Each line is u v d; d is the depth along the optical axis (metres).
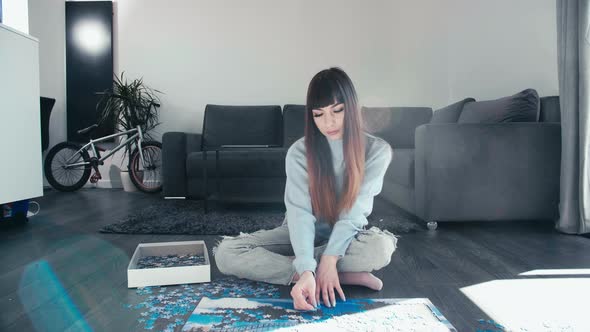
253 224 2.27
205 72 4.05
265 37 4.02
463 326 1.00
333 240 1.14
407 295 1.21
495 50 3.57
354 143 1.12
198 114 4.06
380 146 1.24
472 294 1.22
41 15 4.08
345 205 1.18
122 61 4.07
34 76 2.32
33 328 0.99
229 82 4.04
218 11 4.02
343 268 1.23
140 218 2.43
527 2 3.40
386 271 1.46
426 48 3.87
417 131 2.28
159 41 4.05
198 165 3.06
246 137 3.65
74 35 4.06
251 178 3.02
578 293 1.23
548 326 0.99
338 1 3.96
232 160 2.97
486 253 1.71
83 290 1.25
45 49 4.10
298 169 1.20
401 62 3.92
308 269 1.08
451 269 1.49
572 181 2.08
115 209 2.84
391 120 3.65
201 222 2.32
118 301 1.16
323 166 1.17
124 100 3.75
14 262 1.57
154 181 3.77
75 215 2.61
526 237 2.03
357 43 3.96
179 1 4.03
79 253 1.71
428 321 1.00
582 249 1.78
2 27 2.06
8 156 2.12
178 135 3.20
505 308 1.11
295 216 1.16
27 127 2.27
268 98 4.04
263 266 1.24
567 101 2.09
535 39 3.39
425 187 2.19
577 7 2.07
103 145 4.09
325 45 3.99
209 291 1.22
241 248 1.30
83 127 4.09
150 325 0.99
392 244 1.22
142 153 3.70
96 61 4.06
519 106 2.33
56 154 4.06
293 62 4.02
